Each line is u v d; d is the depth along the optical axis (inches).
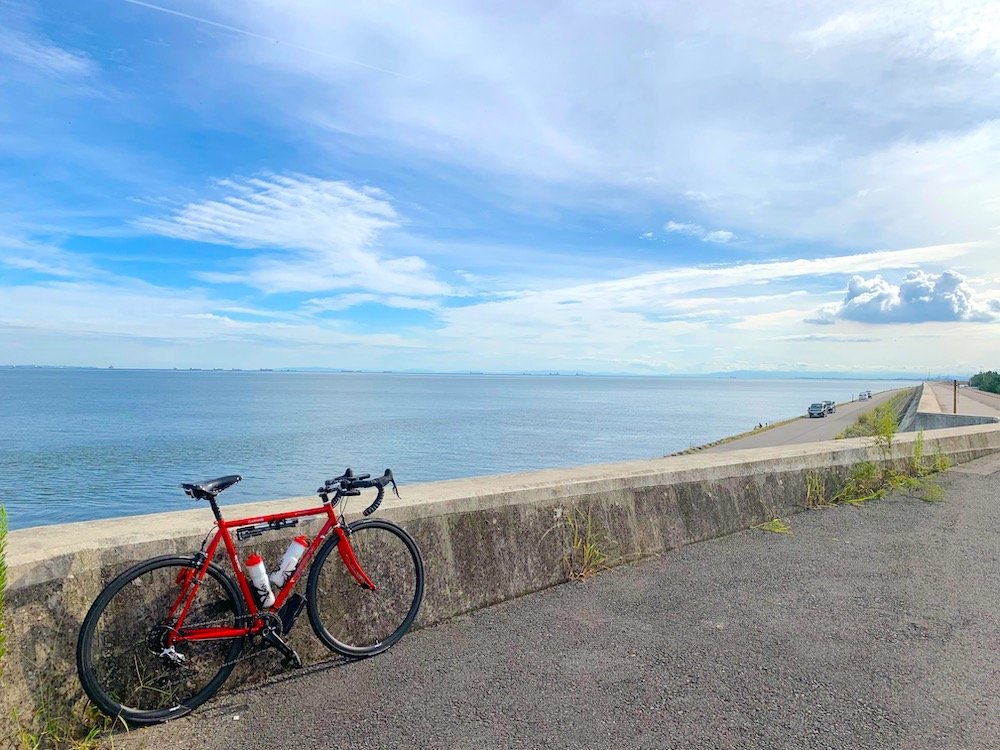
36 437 2694.4
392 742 120.6
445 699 136.8
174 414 4276.6
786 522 287.7
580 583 210.8
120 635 130.3
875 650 158.9
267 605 145.0
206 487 138.9
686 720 126.8
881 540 259.9
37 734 116.8
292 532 156.6
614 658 155.3
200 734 125.6
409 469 1932.8
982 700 134.6
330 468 1920.5
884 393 6230.3
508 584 197.2
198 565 137.1
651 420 4419.3
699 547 250.7
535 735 122.1
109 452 2201.0
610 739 120.3
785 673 146.7
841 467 337.1
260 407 5285.4
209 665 140.3
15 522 1202.0
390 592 169.6
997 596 197.3
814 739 120.0
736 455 308.8
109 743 122.5
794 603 191.3
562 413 5137.8
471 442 2736.2
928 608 187.2
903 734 121.6
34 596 119.6
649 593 200.7
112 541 132.5
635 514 238.7
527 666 151.9
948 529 276.5
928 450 416.5
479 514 195.6
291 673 151.3
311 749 118.9
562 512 215.9
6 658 114.0
